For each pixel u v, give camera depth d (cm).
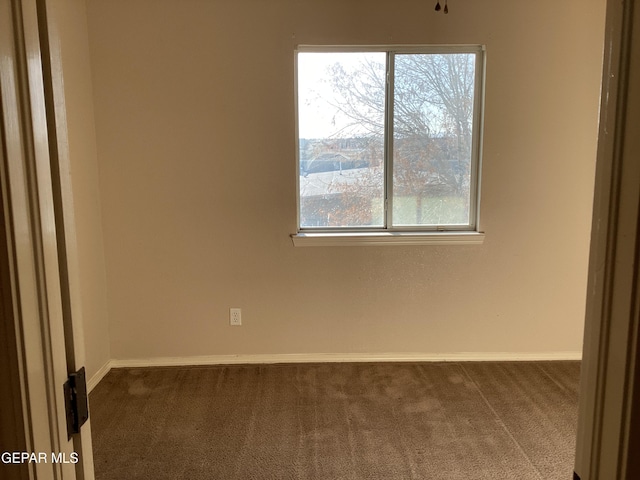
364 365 314
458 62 302
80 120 276
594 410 63
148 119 295
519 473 203
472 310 318
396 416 250
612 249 58
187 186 302
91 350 288
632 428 57
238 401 267
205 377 298
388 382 290
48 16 70
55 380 71
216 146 298
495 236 311
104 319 306
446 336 319
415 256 311
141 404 264
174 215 304
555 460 212
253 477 202
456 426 240
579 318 320
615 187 57
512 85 297
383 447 222
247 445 225
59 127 73
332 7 288
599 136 61
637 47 53
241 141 298
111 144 296
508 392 276
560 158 304
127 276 308
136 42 288
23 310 64
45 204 69
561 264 314
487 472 204
